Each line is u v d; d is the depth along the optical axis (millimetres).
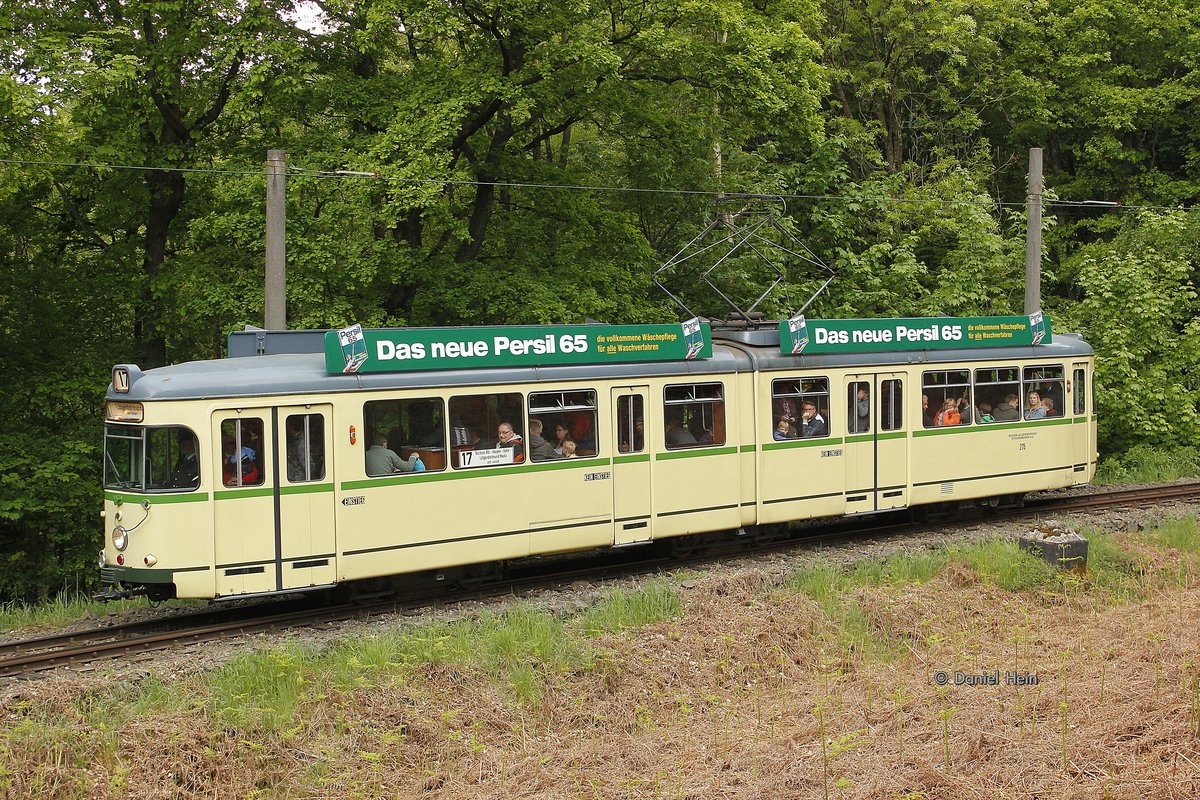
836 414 16109
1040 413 18469
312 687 9695
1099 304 24797
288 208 18297
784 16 24578
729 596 12664
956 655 10719
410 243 20844
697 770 8188
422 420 12852
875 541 16281
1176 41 30844
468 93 18531
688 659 10680
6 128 17047
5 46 17438
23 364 20469
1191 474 22750
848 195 27141
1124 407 24094
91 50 17688
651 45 19578
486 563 13984
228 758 8398
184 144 21016
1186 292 25531
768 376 15492
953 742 8188
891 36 30156
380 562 12562
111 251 21375
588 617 11758
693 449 14836
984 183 32781
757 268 25609
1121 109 30609
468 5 18422
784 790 7594
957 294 25781
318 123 20531
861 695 9703
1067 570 13508
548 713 9547
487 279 19797
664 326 14656
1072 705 8805
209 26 19219
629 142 24016
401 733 9070
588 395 14047
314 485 12172
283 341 13680
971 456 17516
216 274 18969
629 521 14328
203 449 11656
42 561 19828
